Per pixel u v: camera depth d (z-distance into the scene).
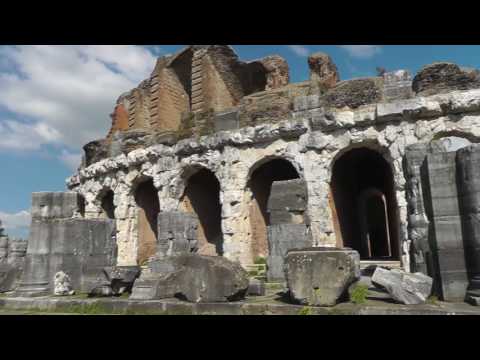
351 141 19.50
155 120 28.66
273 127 20.84
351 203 27.14
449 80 18.84
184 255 9.73
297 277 8.14
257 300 9.01
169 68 29.62
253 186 22.34
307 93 22.03
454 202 8.52
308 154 20.16
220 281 8.80
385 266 18.11
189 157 23.38
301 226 14.95
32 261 12.47
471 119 17.81
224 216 21.39
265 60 28.09
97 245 13.41
